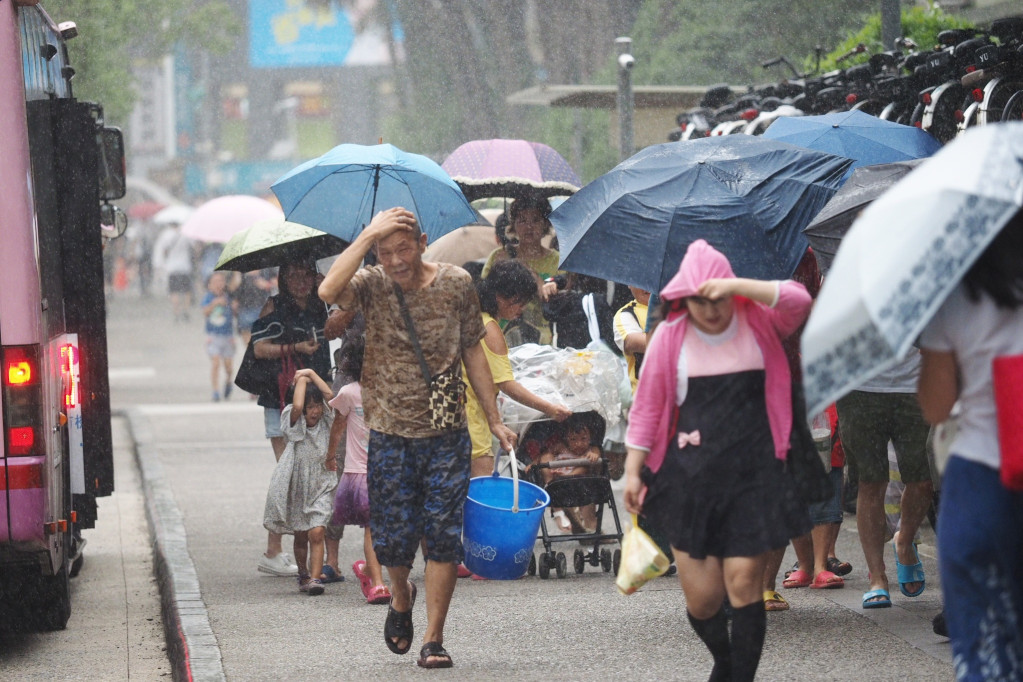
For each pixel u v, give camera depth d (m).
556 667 19.73
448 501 19.41
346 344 24.72
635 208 20.03
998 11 38.19
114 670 21.61
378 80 153.38
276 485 25.48
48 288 21.81
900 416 21.67
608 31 83.81
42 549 20.44
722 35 64.50
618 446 27.38
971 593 13.06
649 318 20.17
